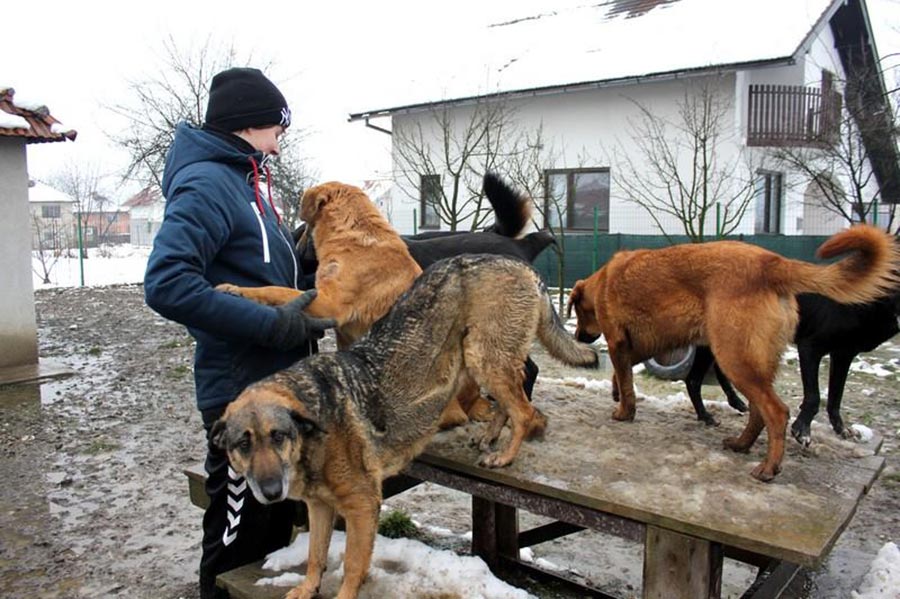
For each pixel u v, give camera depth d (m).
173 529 4.89
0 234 9.46
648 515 2.73
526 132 17.41
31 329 9.86
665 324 3.47
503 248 4.37
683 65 14.79
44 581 4.19
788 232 17.28
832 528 2.56
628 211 16.27
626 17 19.45
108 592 4.06
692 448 3.48
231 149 3.12
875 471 3.20
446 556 3.31
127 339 12.34
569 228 17.23
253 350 3.12
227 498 3.21
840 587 3.92
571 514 3.00
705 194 13.79
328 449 2.75
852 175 14.42
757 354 3.07
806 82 16.88
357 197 3.69
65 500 5.40
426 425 3.15
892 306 4.11
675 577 2.71
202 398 3.15
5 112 9.14
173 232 2.78
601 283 3.84
